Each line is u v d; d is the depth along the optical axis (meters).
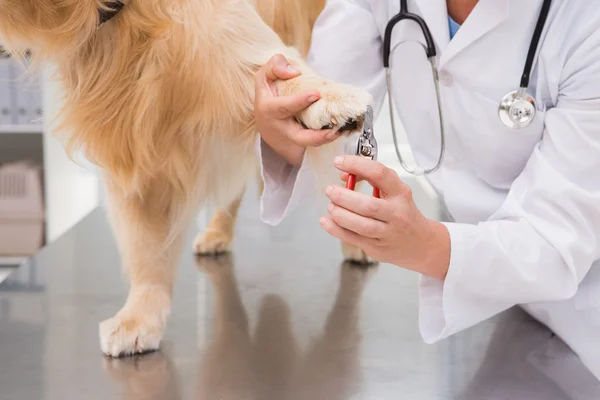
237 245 1.86
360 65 1.40
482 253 1.02
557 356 1.15
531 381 1.05
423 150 1.32
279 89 1.09
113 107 1.15
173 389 1.01
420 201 2.19
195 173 1.24
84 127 1.18
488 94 1.19
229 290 1.49
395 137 1.28
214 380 1.04
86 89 1.16
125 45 1.12
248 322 1.30
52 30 1.10
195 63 1.12
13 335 1.22
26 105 3.05
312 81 1.07
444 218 2.00
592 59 1.09
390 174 0.94
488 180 1.28
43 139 3.29
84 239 1.81
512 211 1.08
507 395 1.00
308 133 1.01
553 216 1.04
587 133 1.05
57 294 1.43
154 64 1.12
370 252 1.00
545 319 1.25
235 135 1.20
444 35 1.21
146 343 1.15
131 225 1.27
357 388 1.02
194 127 1.18
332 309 1.37
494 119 1.19
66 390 1.01
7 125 3.06
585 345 1.14
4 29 1.11
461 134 1.24
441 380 1.05
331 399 0.98
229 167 1.27
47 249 1.73
